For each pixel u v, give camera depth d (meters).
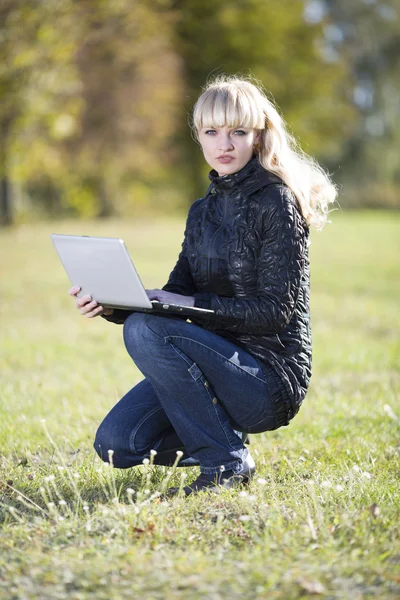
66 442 6.80
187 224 5.38
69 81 24.97
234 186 5.11
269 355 5.10
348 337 13.37
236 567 3.96
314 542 4.28
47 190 54.00
